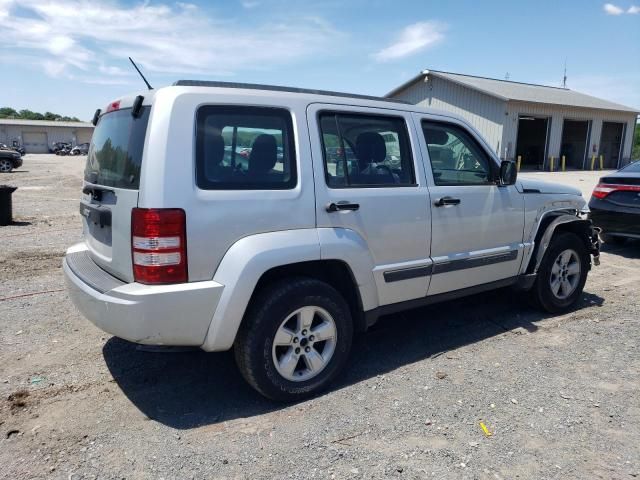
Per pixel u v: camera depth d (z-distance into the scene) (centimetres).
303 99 353
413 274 400
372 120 386
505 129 2672
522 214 479
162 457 286
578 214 553
